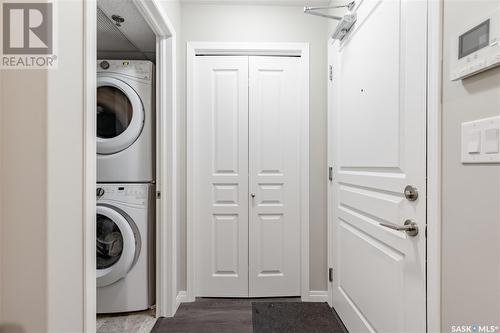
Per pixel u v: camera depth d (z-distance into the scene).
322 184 2.06
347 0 1.65
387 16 1.18
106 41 2.07
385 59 1.20
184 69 2.03
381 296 1.24
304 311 1.89
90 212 0.83
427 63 0.93
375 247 1.29
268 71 2.09
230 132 2.08
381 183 1.23
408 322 1.04
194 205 2.06
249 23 2.05
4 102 0.67
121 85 1.78
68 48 0.74
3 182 0.67
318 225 2.06
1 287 0.67
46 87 0.67
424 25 0.94
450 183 0.83
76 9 0.77
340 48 1.75
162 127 1.78
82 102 0.80
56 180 0.70
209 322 1.74
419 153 0.97
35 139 0.67
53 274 0.69
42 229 0.67
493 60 0.65
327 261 2.03
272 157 2.09
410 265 1.03
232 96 2.08
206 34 2.04
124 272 1.73
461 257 0.79
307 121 2.06
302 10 2.06
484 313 0.71
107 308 1.76
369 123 1.36
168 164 1.79
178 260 1.97
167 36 1.78
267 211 2.08
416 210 0.99
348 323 1.63
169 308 1.79
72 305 0.76
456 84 0.80
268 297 2.09
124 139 1.78
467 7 0.75
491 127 0.68
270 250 2.09
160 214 1.78
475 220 0.74
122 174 1.80
